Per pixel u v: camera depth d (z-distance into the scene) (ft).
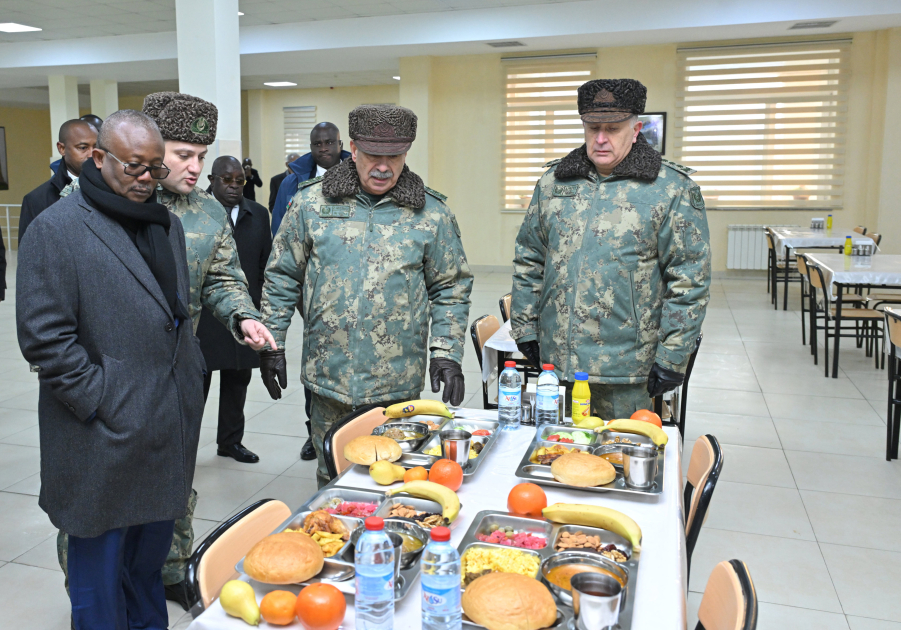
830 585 8.17
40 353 4.98
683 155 31.65
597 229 7.68
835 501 10.36
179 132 6.46
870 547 9.04
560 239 7.92
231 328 7.02
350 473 5.75
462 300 7.92
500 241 35.17
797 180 30.71
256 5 28.66
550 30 28.96
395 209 7.48
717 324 22.91
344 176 7.37
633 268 7.64
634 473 5.41
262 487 10.77
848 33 29.09
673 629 3.71
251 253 11.00
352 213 7.41
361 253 7.36
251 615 3.77
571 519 4.75
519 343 8.68
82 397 5.07
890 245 29.14
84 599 5.64
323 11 29.71
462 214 35.40
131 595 6.32
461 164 34.91
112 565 5.63
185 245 6.18
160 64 35.50
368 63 35.22
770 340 20.71
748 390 15.87
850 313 17.37
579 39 29.76
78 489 5.29
